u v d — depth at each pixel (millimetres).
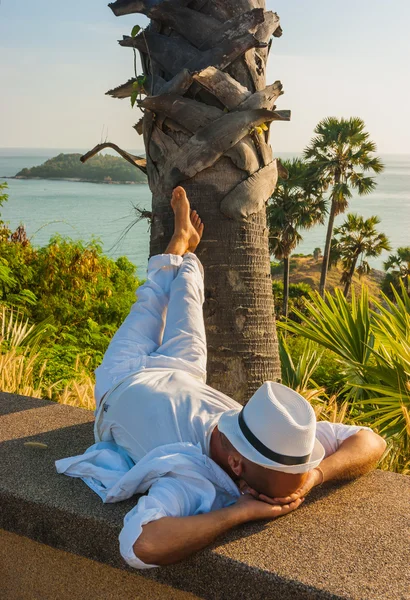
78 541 2189
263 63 3783
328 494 2416
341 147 35656
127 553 1891
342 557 1953
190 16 3553
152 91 3725
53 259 10227
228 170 3641
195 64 3547
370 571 1880
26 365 5266
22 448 2842
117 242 4066
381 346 5293
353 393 5559
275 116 3586
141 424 2447
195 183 3641
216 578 1945
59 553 2309
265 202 3777
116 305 10875
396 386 4824
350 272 40406
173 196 3480
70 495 2330
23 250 10391
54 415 3330
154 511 1946
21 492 2354
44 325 6660
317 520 2195
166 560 1893
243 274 3686
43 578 2357
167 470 2143
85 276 10539
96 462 2523
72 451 2820
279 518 2199
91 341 8859
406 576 1859
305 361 6129
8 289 9281
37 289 10039
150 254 3824
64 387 5383
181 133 3613
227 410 2479
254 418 2096
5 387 4738
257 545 2010
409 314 5582
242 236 3674
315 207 36562
